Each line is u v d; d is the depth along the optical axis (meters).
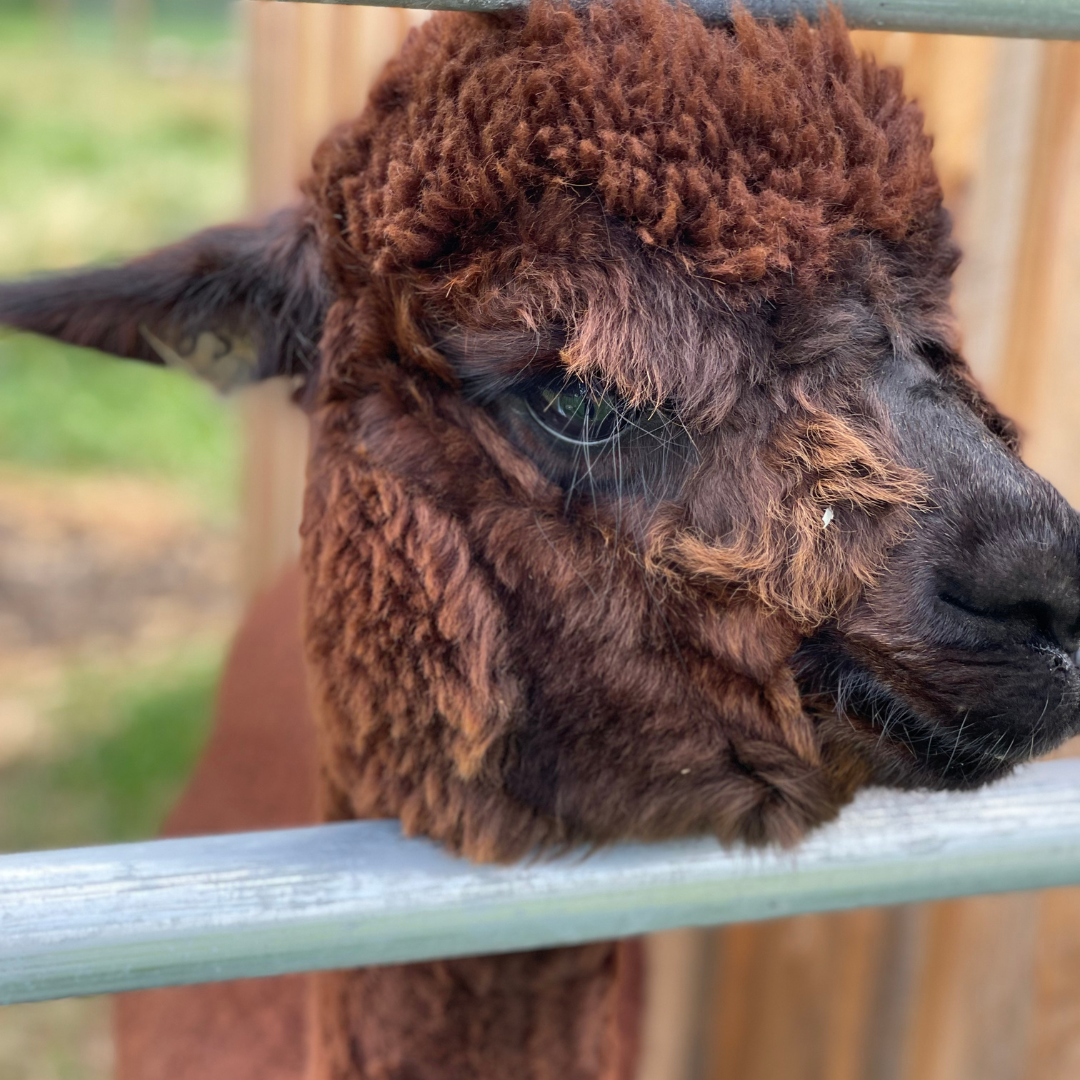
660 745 1.73
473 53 1.68
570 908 1.57
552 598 1.70
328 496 1.85
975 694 1.59
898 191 1.67
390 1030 1.98
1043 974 2.62
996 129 2.75
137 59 16.97
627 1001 2.95
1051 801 1.64
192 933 1.37
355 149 1.82
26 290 1.90
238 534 6.12
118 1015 3.03
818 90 1.63
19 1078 4.15
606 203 1.57
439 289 1.67
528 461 1.71
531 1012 1.97
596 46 1.62
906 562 1.61
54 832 4.90
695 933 3.77
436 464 1.73
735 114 1.58
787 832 1.71
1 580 6.56
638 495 1.69
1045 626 1.58
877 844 1.64
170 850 1.42
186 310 2.02
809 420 1.61
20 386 8.27
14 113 13.32
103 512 7.31
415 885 1.50
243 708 3.37
